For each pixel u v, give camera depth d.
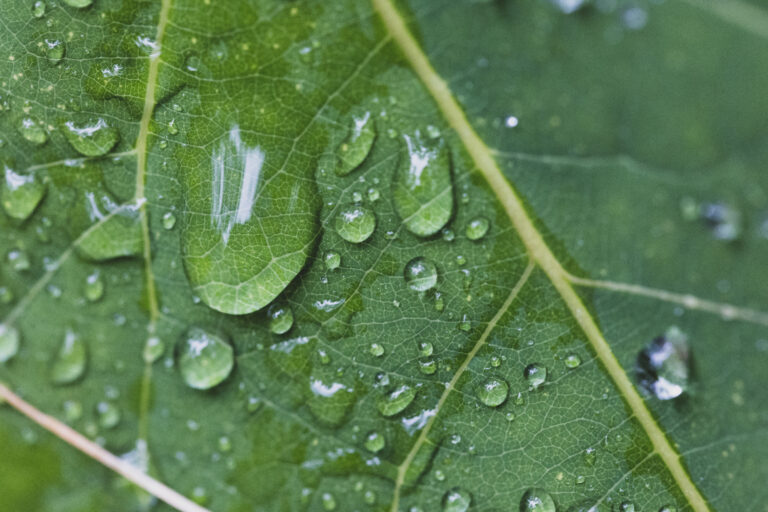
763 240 0.15
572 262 0.15
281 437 0.14
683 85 0.15
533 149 0.15
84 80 0.14
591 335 0.14
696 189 0.15
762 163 0.15
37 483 0.14
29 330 0.14
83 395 0.14
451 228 0.14
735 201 0.15
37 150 0.14
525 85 0.15
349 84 0.14
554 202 0.15
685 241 0.15
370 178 0.14
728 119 0.15
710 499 0.14
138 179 0.14
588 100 0.15
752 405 0.15
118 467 0.14
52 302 0.14
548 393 0.14
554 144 0.15
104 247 0.14
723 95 0.15
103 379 0.14
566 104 0.15
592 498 0.14
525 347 0.14
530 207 0.15
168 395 0.14
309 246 0.14
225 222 0.14
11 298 0.14
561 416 0.14
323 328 0.14
